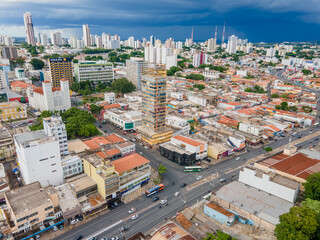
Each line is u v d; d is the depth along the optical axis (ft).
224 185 475.31
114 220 414.21
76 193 432.66
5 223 366.22
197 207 448.24
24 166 467.11
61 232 385.29
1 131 651.25
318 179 420.77
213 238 353.72
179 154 595.06
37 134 526.57
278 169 487.20
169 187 511.81
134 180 485.56
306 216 343.26
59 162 490.08
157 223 407.85
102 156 555.69
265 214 393.50
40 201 383.45
